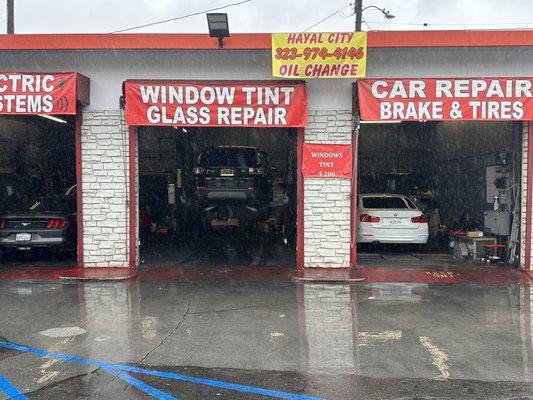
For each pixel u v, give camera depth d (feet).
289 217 47.21
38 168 52.80
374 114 31.89
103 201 33.65
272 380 16.42
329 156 33.40
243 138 62.95
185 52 32.96
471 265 36.04
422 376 16.74
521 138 33.83
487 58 32.60
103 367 17.40
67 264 36.40
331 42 30.96
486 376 16.74
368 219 40.45
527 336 20.74
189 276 32.30
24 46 31.55
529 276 32.17
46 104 31.07
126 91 32.01
